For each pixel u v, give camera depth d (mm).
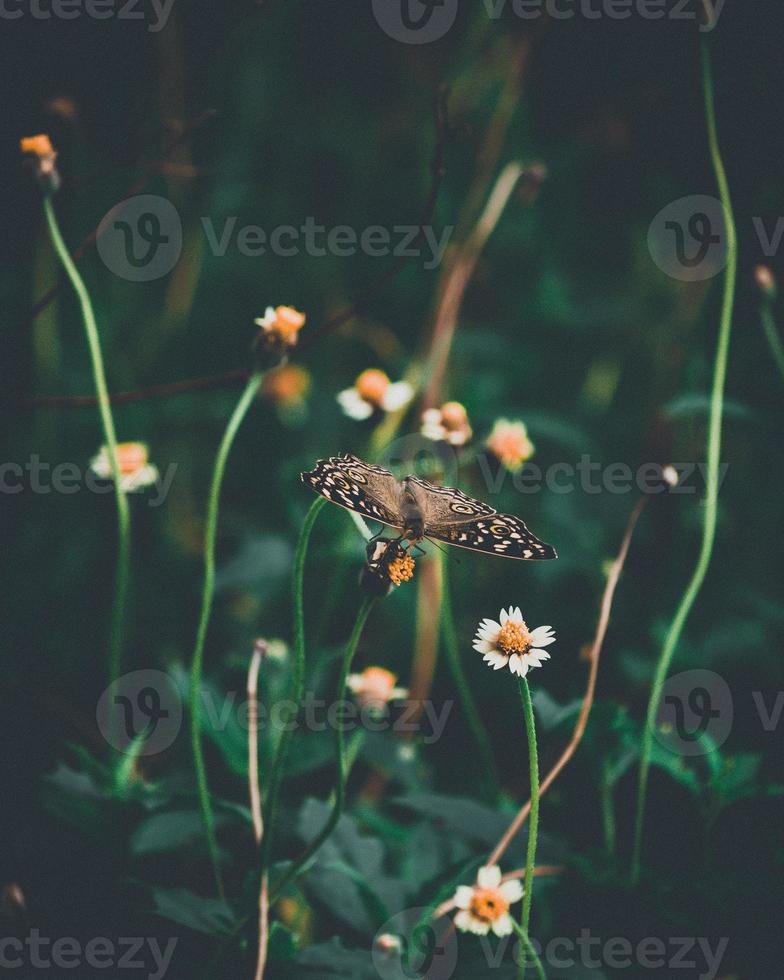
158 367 958
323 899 673
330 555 808
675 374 960
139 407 903
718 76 900
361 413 737
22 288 833
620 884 681
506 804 737
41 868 687
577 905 683
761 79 890
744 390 923
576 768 728
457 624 838
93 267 898
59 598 818
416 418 858
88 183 805
